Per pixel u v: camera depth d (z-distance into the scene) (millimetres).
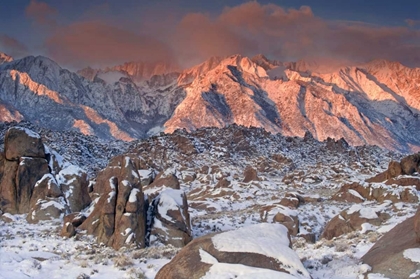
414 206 36188
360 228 30438
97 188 44562
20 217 39562
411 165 53969
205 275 15500
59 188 41094
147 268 22047
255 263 15898
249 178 83438
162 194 32094
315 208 47688
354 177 87125
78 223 33031
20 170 41781
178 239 30156
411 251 17125
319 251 23594
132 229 28781
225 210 57062
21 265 22078
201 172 96312
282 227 18562
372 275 16984
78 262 23484
